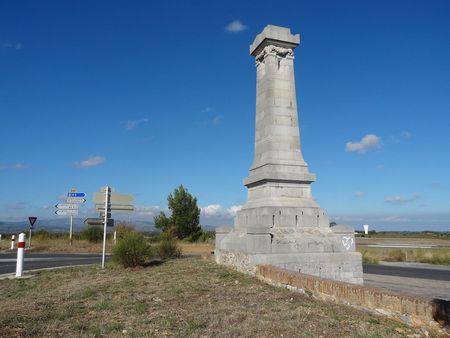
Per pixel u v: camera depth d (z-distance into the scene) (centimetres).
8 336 654
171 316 802
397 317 758
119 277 1359
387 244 4875
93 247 3291
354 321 761
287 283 1081
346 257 1402
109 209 1772
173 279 1259
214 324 741
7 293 1141
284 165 1562
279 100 1619
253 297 981
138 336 668
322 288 953
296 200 1534
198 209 4494
